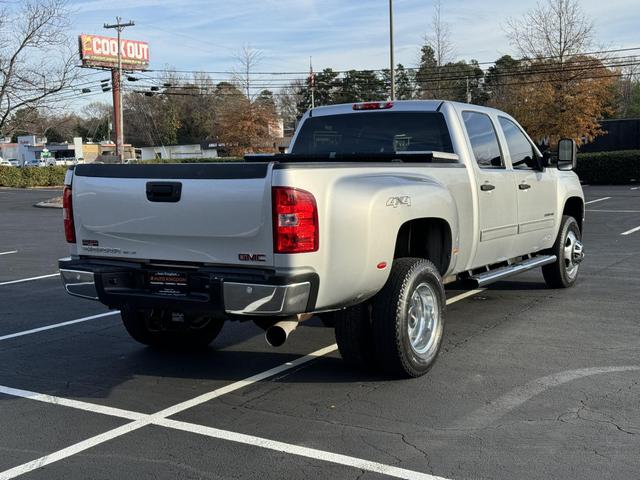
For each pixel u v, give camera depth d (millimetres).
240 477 3789
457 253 6043
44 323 7684
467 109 6770
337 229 4637
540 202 7785
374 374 5543
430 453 4031
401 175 5395
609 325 6969
